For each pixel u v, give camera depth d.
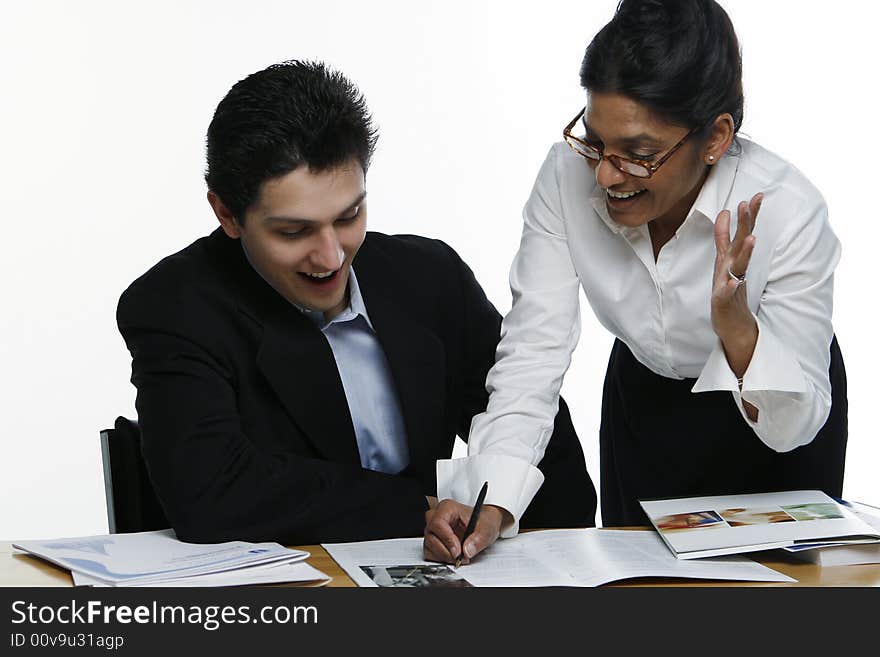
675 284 1.64
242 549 1.40
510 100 3.91
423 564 1.37
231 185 1.46
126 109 3.78
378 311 1.74
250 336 1.64
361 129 1.47
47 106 3.74
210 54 3.78
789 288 1.54
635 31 1.36
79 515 3.81
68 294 3.81
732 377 1.40
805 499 1.53
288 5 3.81
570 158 1.69
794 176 1.58
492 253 3.96
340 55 3.85
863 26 3.83
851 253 3.89
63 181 3.77
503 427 1.60
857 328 3.90
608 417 2.01
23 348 3.79
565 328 1.69
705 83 1.37
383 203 3.92
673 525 1.44
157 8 3.76
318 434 1.67
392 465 1.79
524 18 3.89
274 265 1.51
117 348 3.84
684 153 1.40
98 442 3.83
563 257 1.72
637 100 1.35
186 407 1.56
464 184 3.94
